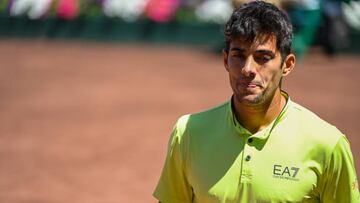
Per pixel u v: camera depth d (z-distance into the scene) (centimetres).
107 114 3675
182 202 947
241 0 2344
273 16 810
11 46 7312
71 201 2155
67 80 4997
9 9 7881
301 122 858
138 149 2867
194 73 5441
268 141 849
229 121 869
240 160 855
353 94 4303
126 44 7881
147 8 7819
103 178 2433
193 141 890
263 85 823
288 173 839
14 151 2838
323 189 863
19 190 2280
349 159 852
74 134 3162
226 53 848
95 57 6544
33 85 4753
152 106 3916
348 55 6744
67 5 7875
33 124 3403
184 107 3884
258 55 816
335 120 3422
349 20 6794
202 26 7694
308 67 5675
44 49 7119
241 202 854
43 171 2528
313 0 6062
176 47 7738
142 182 2380
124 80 4997
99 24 7931
